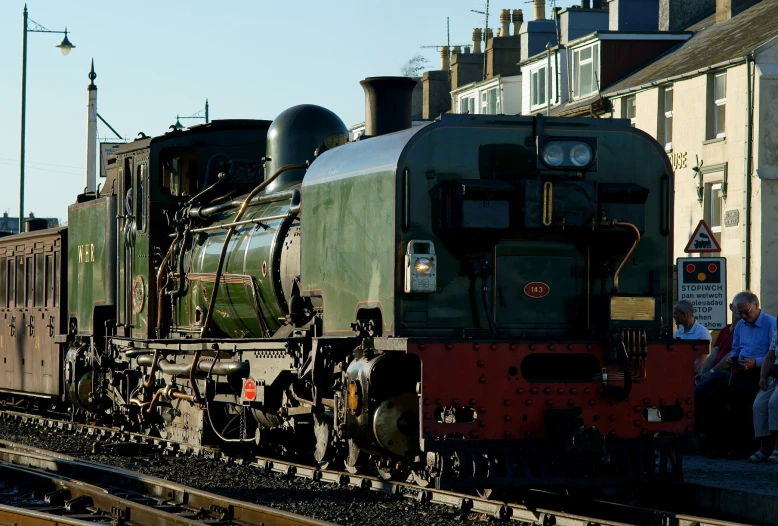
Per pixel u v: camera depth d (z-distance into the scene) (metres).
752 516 13.17
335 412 14.88
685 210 40.28
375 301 14.06
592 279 14.10
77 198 25.98
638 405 13.48
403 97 16.88
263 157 20.80
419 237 13.70
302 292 16.12
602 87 45.50
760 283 36.19
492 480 12.77
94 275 23.98
